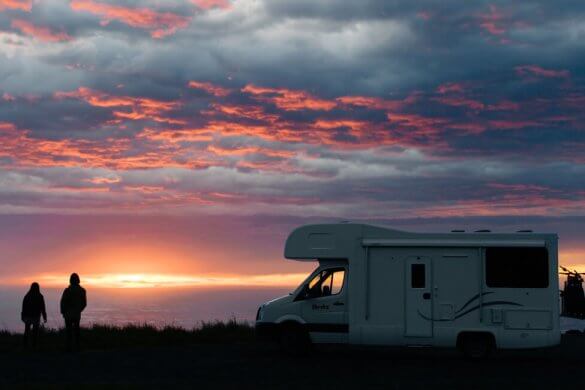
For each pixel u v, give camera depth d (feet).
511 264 58.54
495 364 57.06
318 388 43.88
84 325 85.66
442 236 59.57
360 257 60.39
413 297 59.36
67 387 43.06
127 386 43.73
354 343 59.88
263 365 55.52
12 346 67.56
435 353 66.03
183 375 49.70
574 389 44.19
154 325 85.15
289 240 61.82
